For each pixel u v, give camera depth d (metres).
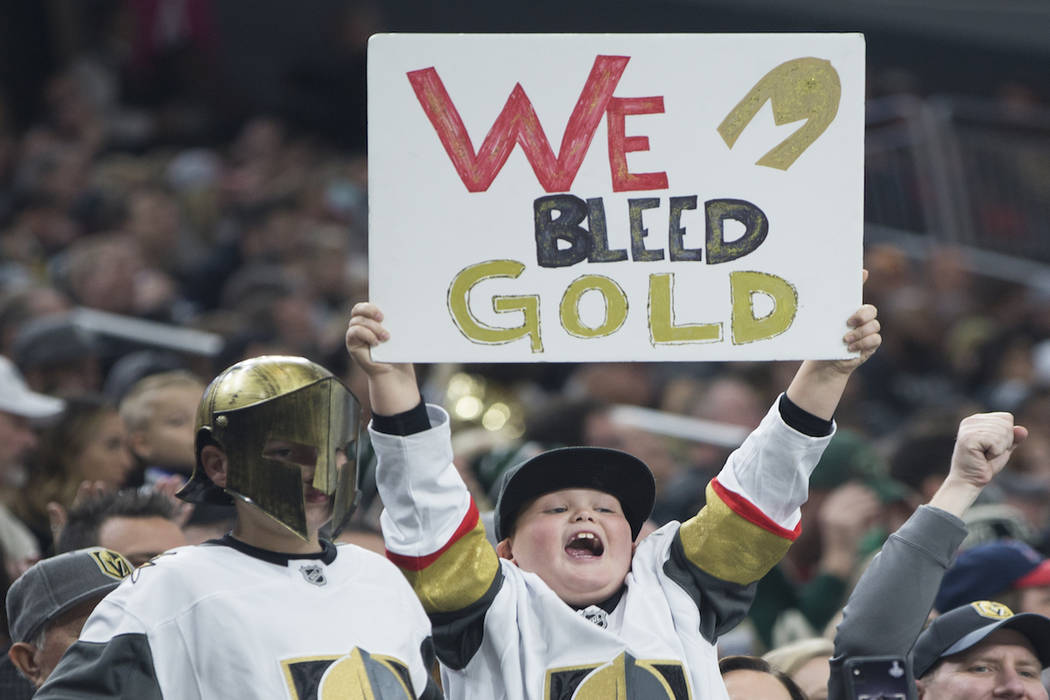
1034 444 19.67
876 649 9.48
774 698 10.18
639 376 23.86
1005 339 28.22
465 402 20.56
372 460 13.30
